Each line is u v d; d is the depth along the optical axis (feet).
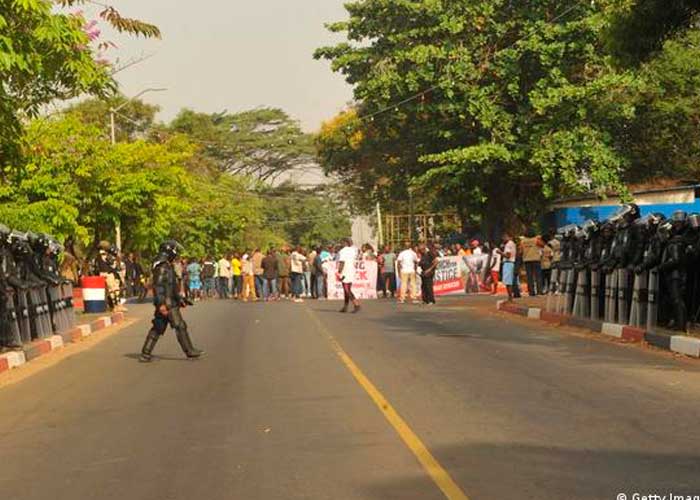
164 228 119.75
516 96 122.42
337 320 78.23
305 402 36.52
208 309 98.78
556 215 132.57
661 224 55.31
